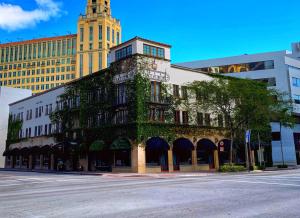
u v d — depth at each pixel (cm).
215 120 4231
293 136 5731
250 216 778
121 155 3647
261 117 3769
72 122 4631
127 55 3756
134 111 3516
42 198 1219
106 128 3869
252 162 4581
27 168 5697
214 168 4131
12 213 880
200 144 4041
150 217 779
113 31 11400
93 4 11556
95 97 4197
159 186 1628
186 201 1041
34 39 12794
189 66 6550
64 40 12319
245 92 3534
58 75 12138
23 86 12588
